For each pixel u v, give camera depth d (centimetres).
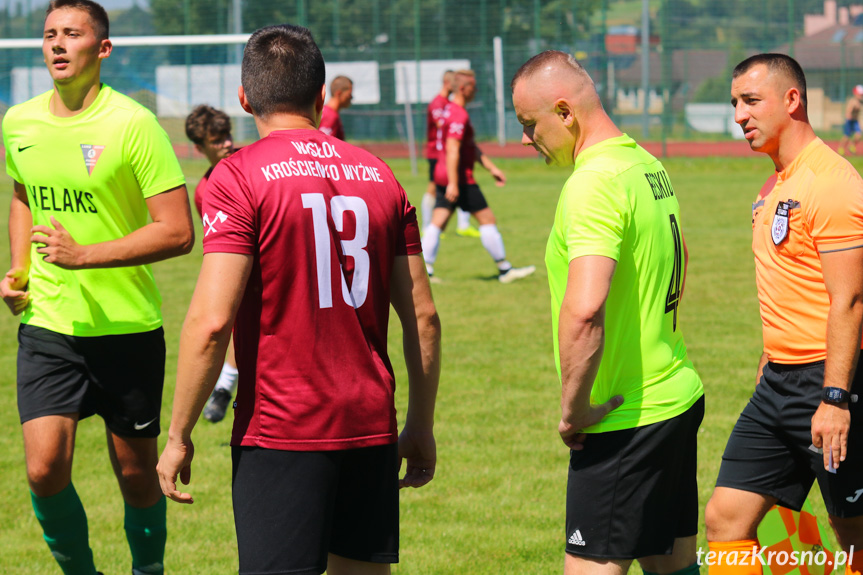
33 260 832
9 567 912
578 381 583
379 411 590
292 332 567
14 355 1767
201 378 548
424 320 624
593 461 623
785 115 704
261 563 567
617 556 620
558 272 634
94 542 975
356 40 7388
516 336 1869
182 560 927
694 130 7431
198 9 7738
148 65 6216
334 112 2172
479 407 1411
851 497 696
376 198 596
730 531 737
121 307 814
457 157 2336
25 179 819
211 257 550
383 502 600
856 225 657
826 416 657
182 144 4888
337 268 576
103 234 826
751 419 737
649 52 7306
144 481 848
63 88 799
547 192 4847
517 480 1125
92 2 806
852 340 653
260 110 601
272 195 561
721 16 7394
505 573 884
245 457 576
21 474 1171
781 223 699
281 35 604
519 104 641
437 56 7344
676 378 637
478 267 2705
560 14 7356
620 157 620
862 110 7362
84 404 816
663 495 628
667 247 632
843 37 7544
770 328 720
